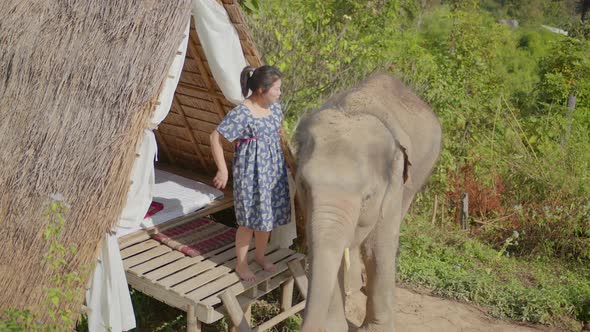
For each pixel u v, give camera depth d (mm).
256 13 9055
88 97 5059
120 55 5086
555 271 8203
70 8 5480
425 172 6422
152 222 6184
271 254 5977
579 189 9289
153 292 5340
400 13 17016
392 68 10008
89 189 4828
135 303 5996
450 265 7758
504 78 16484
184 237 6156
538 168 9719
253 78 5176
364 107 4855
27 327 4613
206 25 5422
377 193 4410
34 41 5434
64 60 5258
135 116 4863
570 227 8609
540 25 35188
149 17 5160
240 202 5320
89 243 4820
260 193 5250
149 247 5918
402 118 5656
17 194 5000
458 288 7055
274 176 5352
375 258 5199
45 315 4785
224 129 5086
